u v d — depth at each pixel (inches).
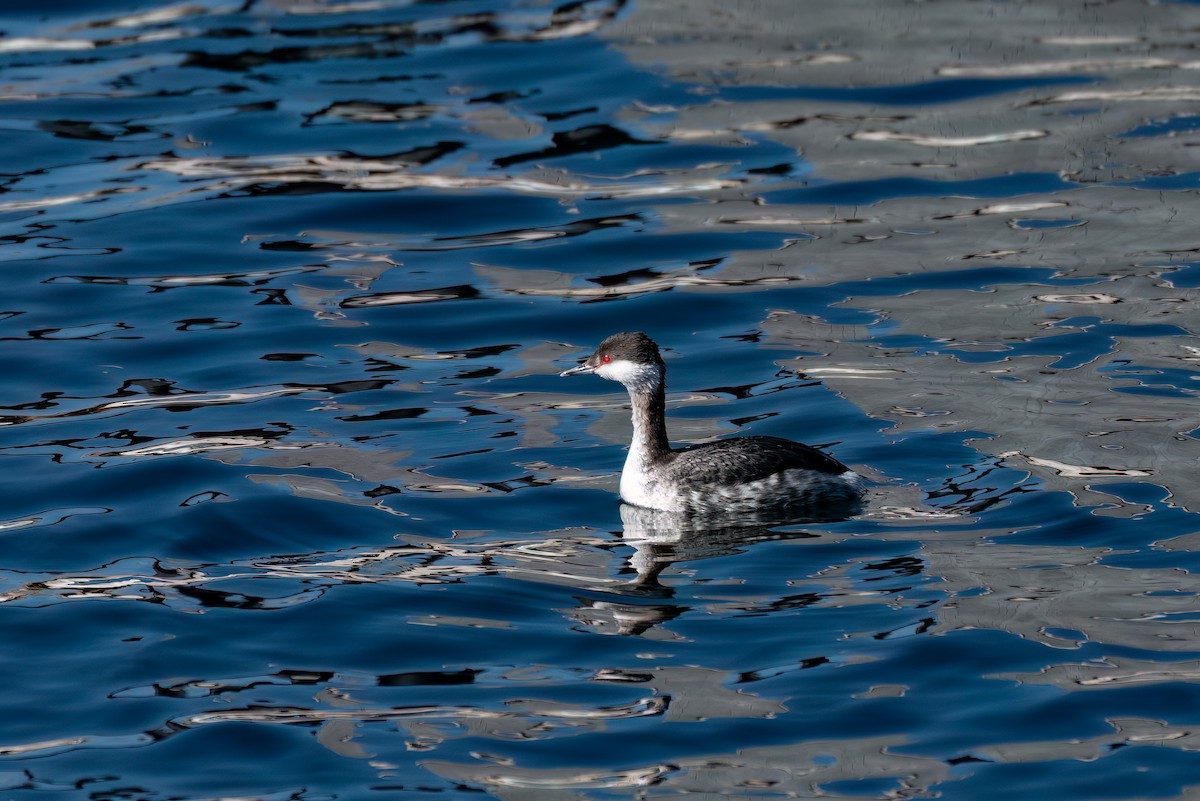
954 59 1060.5
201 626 493.4
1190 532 530.6
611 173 931.3
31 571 530.9
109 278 812.0
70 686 460.1
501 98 1034.7
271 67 1093.1
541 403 677.9
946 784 402.9
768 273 804.0
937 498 567.2
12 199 904.3
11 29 1162.6
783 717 434.9
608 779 409.7
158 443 633.0
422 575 526.0
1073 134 951.0
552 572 526.3
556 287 800.9
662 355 719.7
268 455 621.6
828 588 505.7
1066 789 398.3
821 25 1130.7
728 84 1038.4
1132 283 765.3
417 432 646.5
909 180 907.4
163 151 968.3
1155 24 1099.9
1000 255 807.7
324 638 486.0
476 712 443.2
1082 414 630.5
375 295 795.4
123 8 1203.9
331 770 416.5
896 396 657.6
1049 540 530.9
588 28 1144.8
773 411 650.2
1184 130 947.3
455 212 891.4
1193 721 425.4
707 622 488.1
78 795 407.2
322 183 926.4
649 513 572.4
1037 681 446.3
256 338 744.3
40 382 697.0
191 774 416.5
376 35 1149.7
